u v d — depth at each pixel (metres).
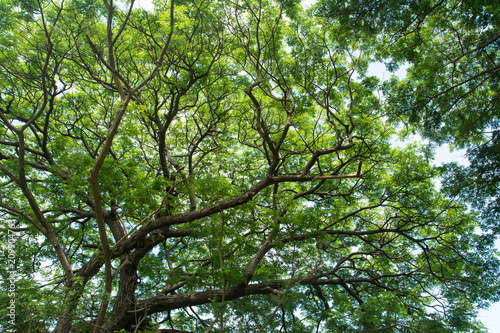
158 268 10.25
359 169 10.38
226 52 11.73
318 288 13.35
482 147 9.98
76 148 9.69
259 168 15.31
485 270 12.42
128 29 10.27
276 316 11.96
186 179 9.91
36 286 7.38
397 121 11.80
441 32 10.65
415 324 9.45
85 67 10.77
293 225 10.07
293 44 12.00
